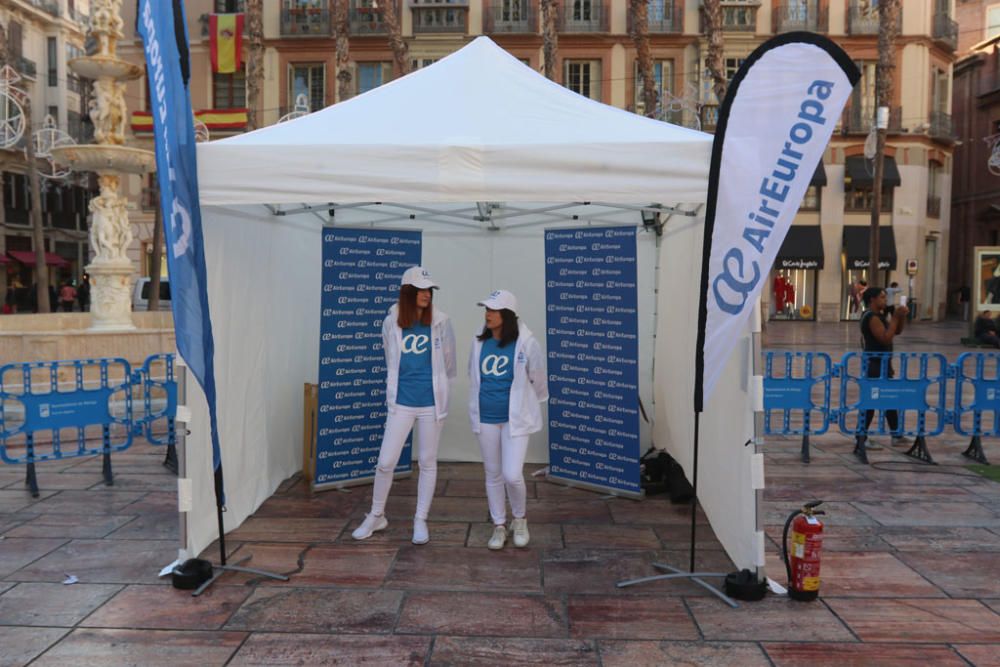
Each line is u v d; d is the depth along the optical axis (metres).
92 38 10.95
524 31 30.14
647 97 18.38
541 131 4.25
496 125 4.34
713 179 3.76
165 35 3.78
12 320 12.34
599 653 3.44
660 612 3.87
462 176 4.05
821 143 3.61
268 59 30.08
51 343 9.70
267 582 4.22
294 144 4.09
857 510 5.65
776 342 21.06
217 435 4.22
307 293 6.67
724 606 3.94
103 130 11.14
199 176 4.09
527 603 3.97
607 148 3.96
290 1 29.81
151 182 30.53
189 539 4.27
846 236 31.06
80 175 36.59
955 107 37.25
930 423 9.32
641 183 3.95
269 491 5.84
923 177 31.08
